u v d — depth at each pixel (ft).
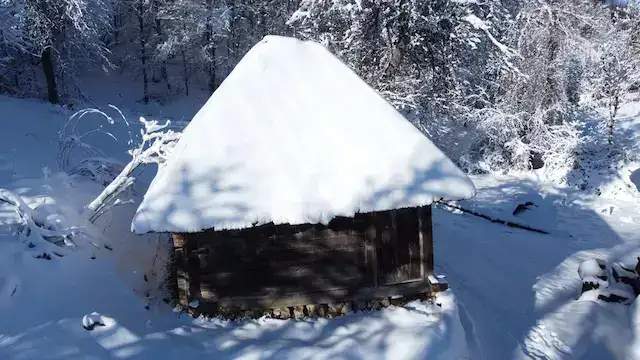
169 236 24.95
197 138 19.90
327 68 22.48
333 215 18.49
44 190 24.56
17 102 48.60
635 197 50.75
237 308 20.72
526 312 27.66
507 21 51.21
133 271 22.21
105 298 19.39
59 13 60.34
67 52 72.02
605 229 43.16
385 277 21.65
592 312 26.55
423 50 47.29
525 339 24.89
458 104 51.55
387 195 18.89
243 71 22.03
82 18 58.39
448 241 38.78
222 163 19.36
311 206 18.40
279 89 21.63
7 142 35.42
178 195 18.44
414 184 19.19
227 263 20.52
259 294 20.89
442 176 19.51
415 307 21.44
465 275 32.27
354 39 46.16
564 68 60.75
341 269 21.16
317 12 47.55
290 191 18.86
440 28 45.70
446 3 45.70
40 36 57.47
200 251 20.13
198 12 81.76
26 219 20.27
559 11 57.82
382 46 47.32
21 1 54.54
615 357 23.66
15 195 20.48
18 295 17.75
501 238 40.06
